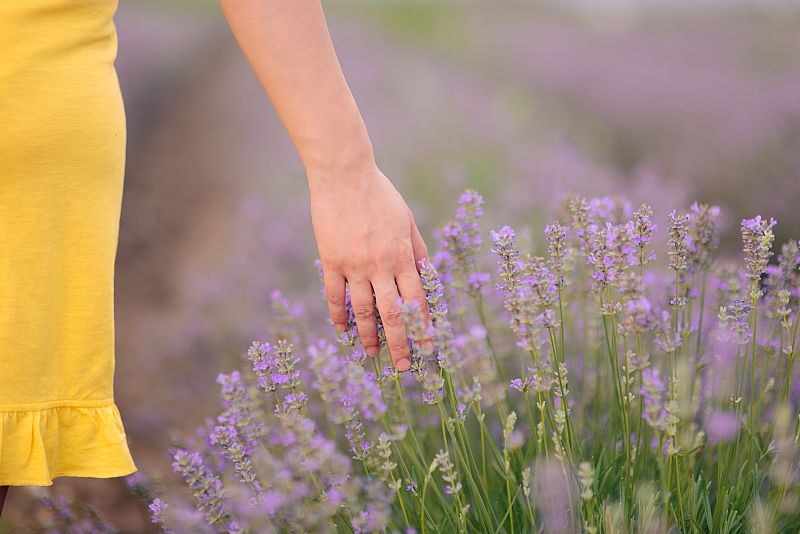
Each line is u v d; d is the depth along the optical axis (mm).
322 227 1207
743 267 1476
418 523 1288
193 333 2355
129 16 12828
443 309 1221
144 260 3799
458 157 4262
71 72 1180
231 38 12625
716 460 1333
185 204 4668
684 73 6711
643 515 1182
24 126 1156
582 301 1561
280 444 1414
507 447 1182
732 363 1363
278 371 1269
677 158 4117
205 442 1493
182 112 7477
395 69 8219
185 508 1424
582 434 1401
